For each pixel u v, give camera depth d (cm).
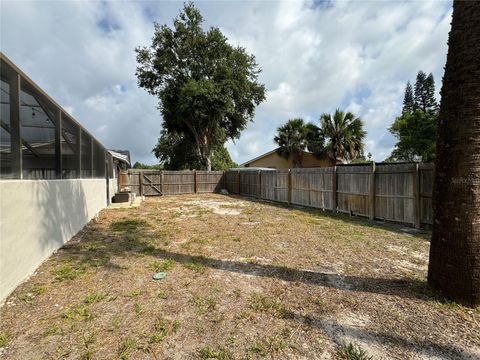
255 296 276
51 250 414
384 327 216
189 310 249
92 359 183
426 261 377
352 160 1897
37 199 363
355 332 211
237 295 280
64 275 331
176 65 2117
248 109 2228
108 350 192
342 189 830
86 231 584
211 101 1831
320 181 924
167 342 201
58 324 225
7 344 199
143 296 278
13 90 295
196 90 1803
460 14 229
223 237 528
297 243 482
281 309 249
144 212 867
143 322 229
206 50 2089
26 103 339
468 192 232
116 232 576
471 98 226
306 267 361
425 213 580
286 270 350
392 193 658
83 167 630
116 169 1392
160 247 461
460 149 233
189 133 2242
